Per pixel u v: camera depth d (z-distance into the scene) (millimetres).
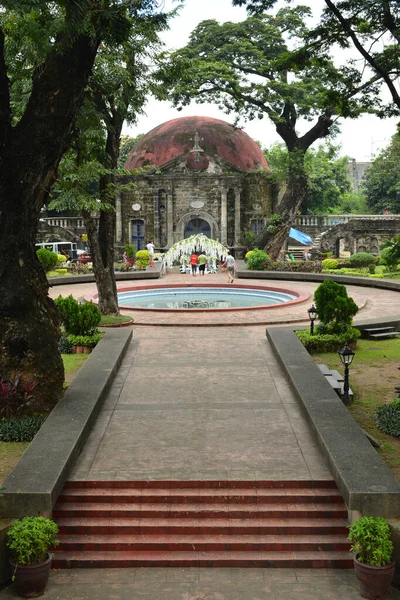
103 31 11516
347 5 14969
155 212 46625
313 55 16484
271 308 26031
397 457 10930
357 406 13617
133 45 18766
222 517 9516
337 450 10359
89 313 18828
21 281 12688
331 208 68312
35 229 13109
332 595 8297
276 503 9734
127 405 13688
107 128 20688
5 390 12242
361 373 16219
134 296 31906
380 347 19328
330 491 9852
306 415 12516
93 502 9750
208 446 11375
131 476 10148
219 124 49250
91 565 8953
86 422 11680
